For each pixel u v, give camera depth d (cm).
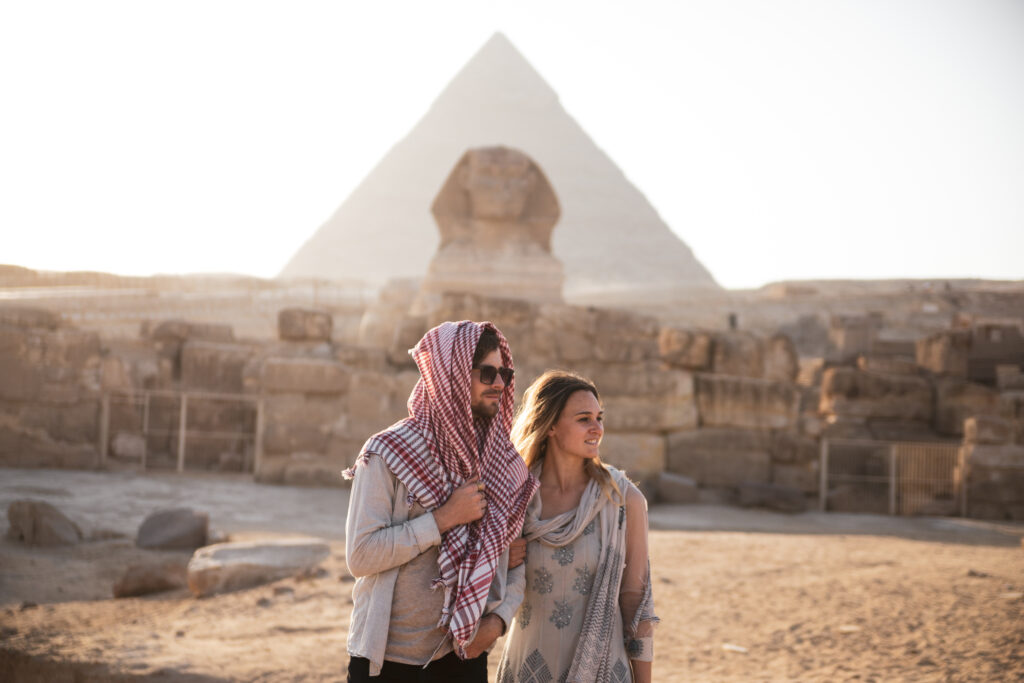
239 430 2044
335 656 667
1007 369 2720
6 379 1848
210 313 4528
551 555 367
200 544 1232
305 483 1844
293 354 1955
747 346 2094
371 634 342
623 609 378
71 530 1240
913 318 4797
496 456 361
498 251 3064
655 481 1958
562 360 1984
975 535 1708
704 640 738
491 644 349
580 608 364
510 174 3058
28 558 1117
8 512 1227
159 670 618
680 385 2017
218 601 910
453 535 350
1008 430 2038
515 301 1991
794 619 791
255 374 2078
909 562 1062
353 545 342
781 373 2109
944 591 867
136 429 1991
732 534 1334
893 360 2733
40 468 1830
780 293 6831
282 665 637
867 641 714
